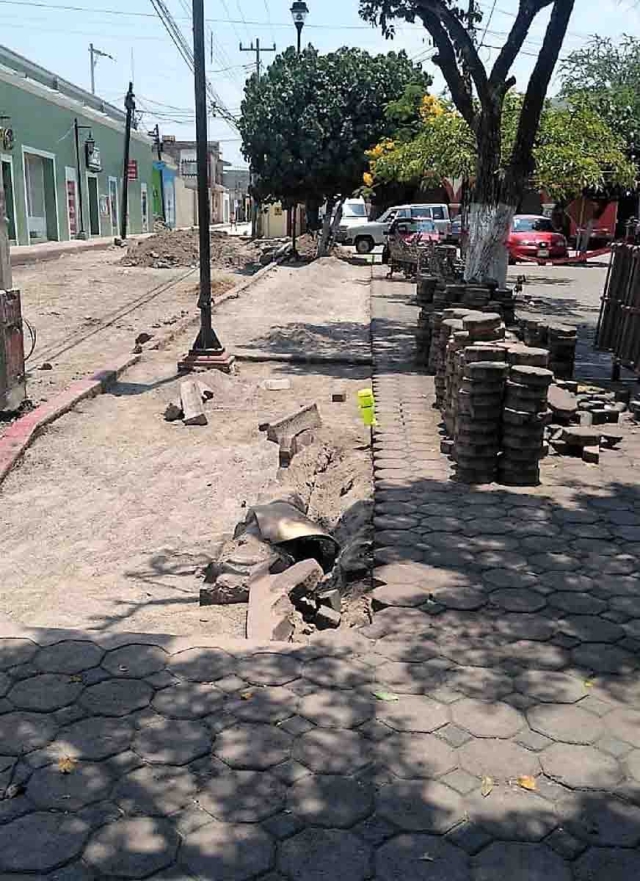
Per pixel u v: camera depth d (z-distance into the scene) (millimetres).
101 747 2871
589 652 3551
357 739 2936
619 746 2932
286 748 2885
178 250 27312
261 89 25062
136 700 3143
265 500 5586
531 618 3834
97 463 7039
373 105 24406
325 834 2498
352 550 4797
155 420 8344
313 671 3365
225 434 7844
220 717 3051
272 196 27000
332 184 25344
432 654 3514
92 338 13008
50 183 31609
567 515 5113
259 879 2334
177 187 60094
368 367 10969
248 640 3602
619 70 31828
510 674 3375
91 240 35344
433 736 2965
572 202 32812
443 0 11430
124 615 4293
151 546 5383
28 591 4672
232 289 18609
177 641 3570
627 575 4309
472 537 4750
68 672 3312
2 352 7711
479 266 12297
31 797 2629
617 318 9242
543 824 2555
